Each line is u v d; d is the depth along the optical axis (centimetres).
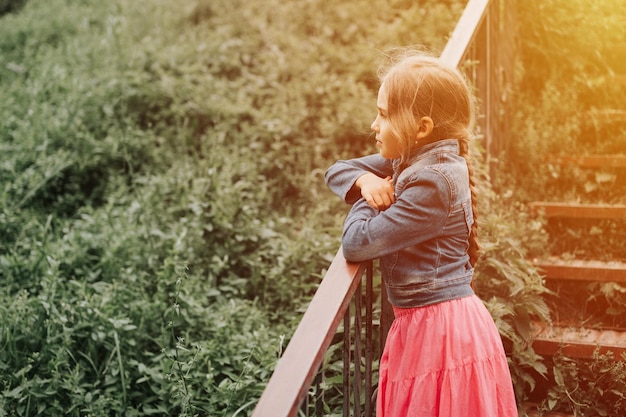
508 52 434
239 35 624
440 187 210
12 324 334
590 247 375
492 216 325
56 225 455
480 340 217
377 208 223
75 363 332
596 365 298
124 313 353
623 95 463
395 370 222
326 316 204
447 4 586
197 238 408
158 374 314
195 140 508
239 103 524
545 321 332
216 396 299
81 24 715
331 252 390
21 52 704
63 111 520
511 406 222
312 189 459
